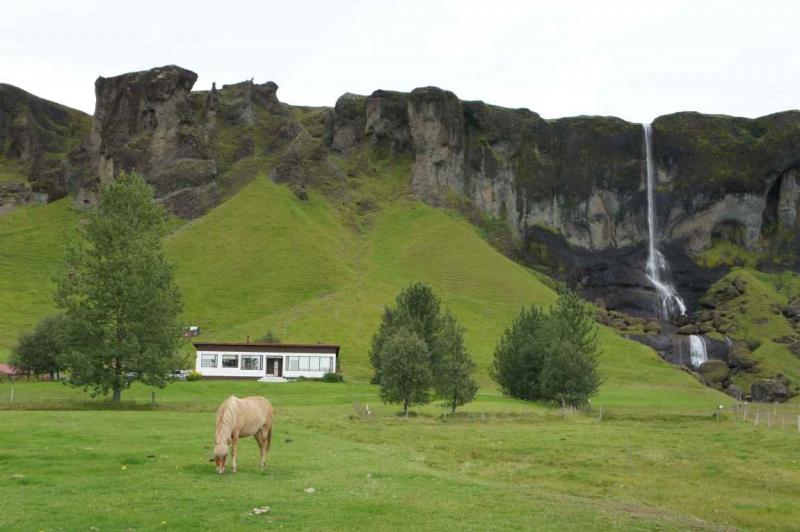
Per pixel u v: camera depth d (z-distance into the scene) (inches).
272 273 7052.2
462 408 2974.9
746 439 1979.6
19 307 6220.5
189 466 1143.0
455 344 2837.1
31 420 1641.2
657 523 954.1
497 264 7829.7
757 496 1242.6
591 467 1519.4
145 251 2817.4
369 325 5900.6
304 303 6466.5
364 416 2578.7
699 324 7524.6
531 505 1002.1
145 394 3262.8
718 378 6304.1
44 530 777.6
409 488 1068.5
